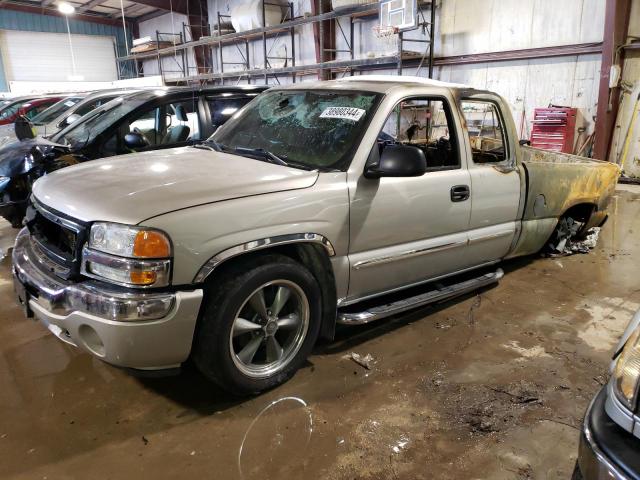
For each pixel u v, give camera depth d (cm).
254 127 324
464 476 199
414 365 279
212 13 1748
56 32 1994
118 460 204
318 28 1221
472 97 336
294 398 246
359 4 1000
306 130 294
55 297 211
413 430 225
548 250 469
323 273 262
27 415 231
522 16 868
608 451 131
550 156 508
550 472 202
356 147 266
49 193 239
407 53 940
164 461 203
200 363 227
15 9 1878
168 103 474
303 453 209
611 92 790
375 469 202
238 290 221
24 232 273
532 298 374
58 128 655
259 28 1289
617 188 785
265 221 225
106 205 211
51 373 266
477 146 401
